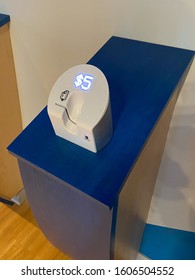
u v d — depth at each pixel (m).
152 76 0.67
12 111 1.20
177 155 0.97
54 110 0.51
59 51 0.93
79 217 0.62
